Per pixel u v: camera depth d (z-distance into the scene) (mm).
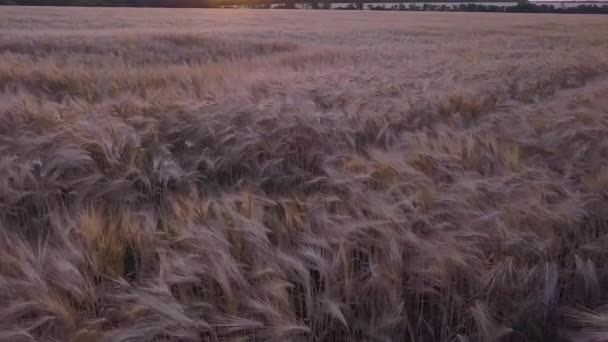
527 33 25266
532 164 3268
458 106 5434
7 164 2963
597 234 2523
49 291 1821
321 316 1920
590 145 3494
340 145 4047
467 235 2188
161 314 1739
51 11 38750
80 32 17438
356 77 6875
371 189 2705
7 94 5816
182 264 1968
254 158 3846
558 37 22031
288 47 15445
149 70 8430
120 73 7875
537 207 2391
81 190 2961
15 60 9562
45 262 1998
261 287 1907
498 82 6703
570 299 2119
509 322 1965
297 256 2105
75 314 1809
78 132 3645
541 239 2215
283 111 4398
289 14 50656
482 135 4035
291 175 3574
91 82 7367
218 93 5699
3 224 2627
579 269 2109
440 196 2486
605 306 1968
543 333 1991
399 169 2904
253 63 10867
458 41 19406
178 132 4289
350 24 32656
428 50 14133
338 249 2141
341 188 2832
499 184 2674
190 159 3748
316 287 2104
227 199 2551
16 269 1987
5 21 24000
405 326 1958
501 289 2039
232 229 2248
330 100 5398
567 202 2459
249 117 4316
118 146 3551
